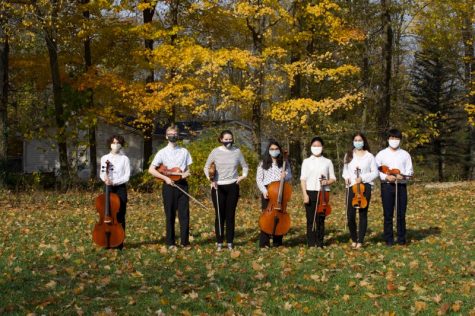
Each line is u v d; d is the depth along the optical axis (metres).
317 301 5.81
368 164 9.22
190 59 18.77
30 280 6.63
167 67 19.73
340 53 23.27
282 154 9.41
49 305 5.53
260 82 19.41
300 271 7.28
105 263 7.71
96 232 8.79
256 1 18.73
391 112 28.03
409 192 19.52
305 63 19.67
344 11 21.59
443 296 5.99
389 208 9.45
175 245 9.17
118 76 20.97
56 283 6.36
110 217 8.80
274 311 5.43
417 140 26.61
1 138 19.08
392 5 20.92
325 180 9.18
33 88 27.94
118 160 9.01
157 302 5.65
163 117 23.56
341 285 6.54
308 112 20.52
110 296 5.93
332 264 7.66
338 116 27.53
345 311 5.47
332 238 10.38
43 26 18.11
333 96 25.28
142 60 20.84
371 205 15.86
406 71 36.72
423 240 9.88
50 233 10.55
